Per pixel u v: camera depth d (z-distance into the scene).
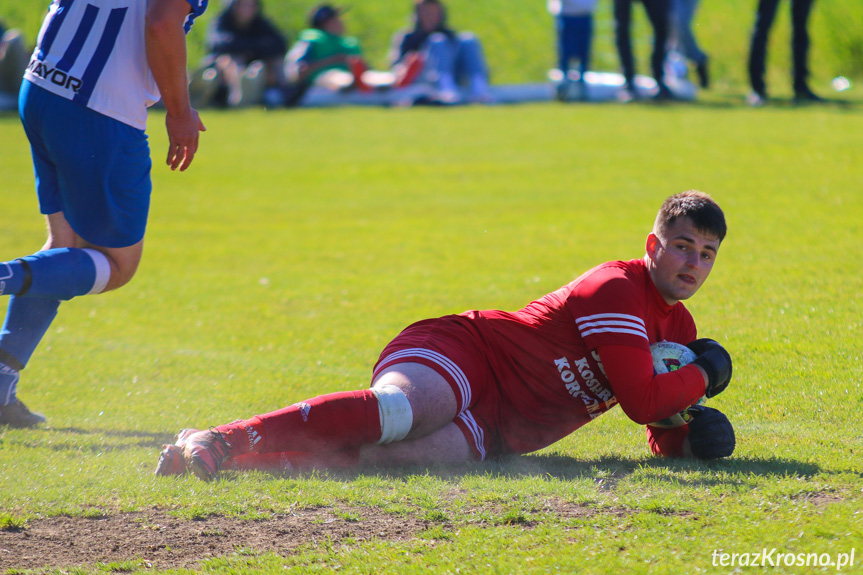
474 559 9.56
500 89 70.19
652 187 40.56
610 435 14.76
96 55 14.08
